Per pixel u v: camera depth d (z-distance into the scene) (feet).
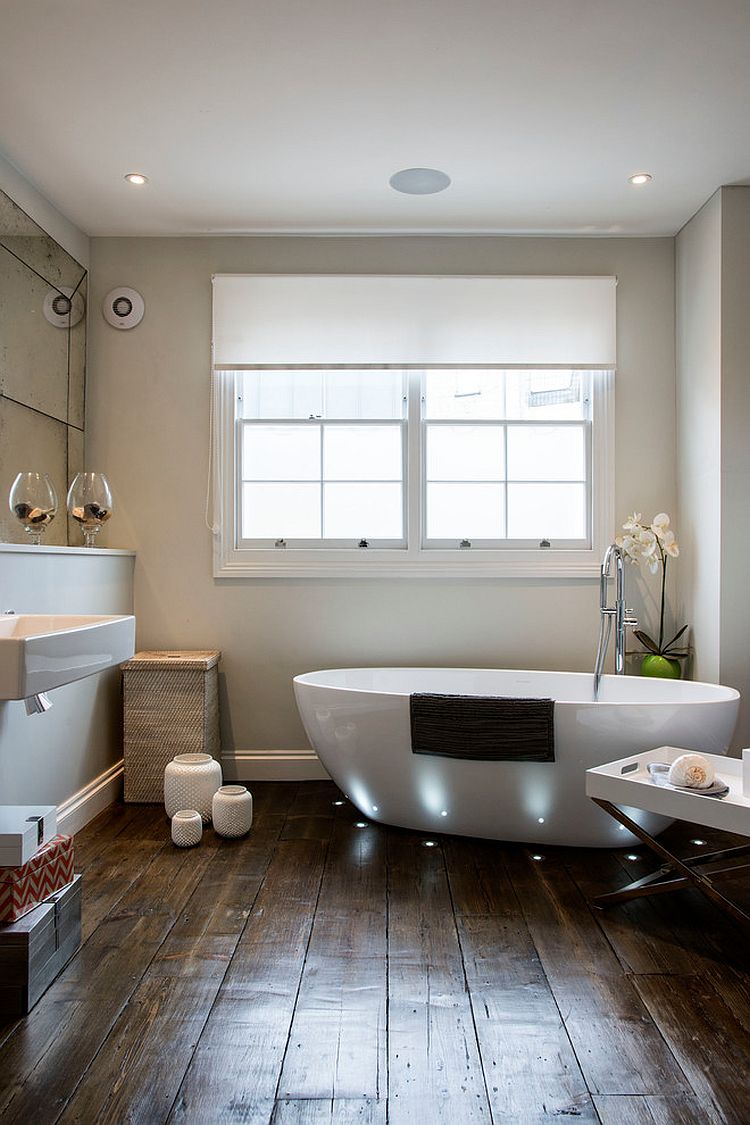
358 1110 4.97
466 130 9.45
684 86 8.57
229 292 12.32
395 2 7.20
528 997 6.25
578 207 11.53
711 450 11.21
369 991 6.34
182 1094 5.10
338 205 11.43
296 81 8.43
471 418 12.75
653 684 10.98
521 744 8.96
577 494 12.75
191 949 7.03
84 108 8.90
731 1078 5.28
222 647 12.45
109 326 12.41
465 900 8.05
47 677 5.89
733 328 10.87
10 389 9.73
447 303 12.37
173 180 10.62
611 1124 4.86
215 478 12.40
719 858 7.78
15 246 9.99
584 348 12.40
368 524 12.75
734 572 10.91
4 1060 5.43
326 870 8.85
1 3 7.18
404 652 12.44
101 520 11.10
